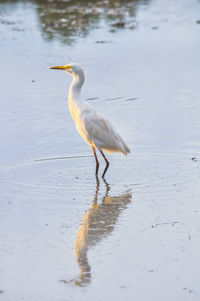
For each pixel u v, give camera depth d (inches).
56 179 538.3
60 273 361.7
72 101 570.3
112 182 530.3
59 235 418.3
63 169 565.3
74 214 457.4
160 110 738.2
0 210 466.9
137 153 601.6
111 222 438.9
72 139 647.8
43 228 430.9
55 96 808.9
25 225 437.4
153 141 629.9
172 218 440.8
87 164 582.9
